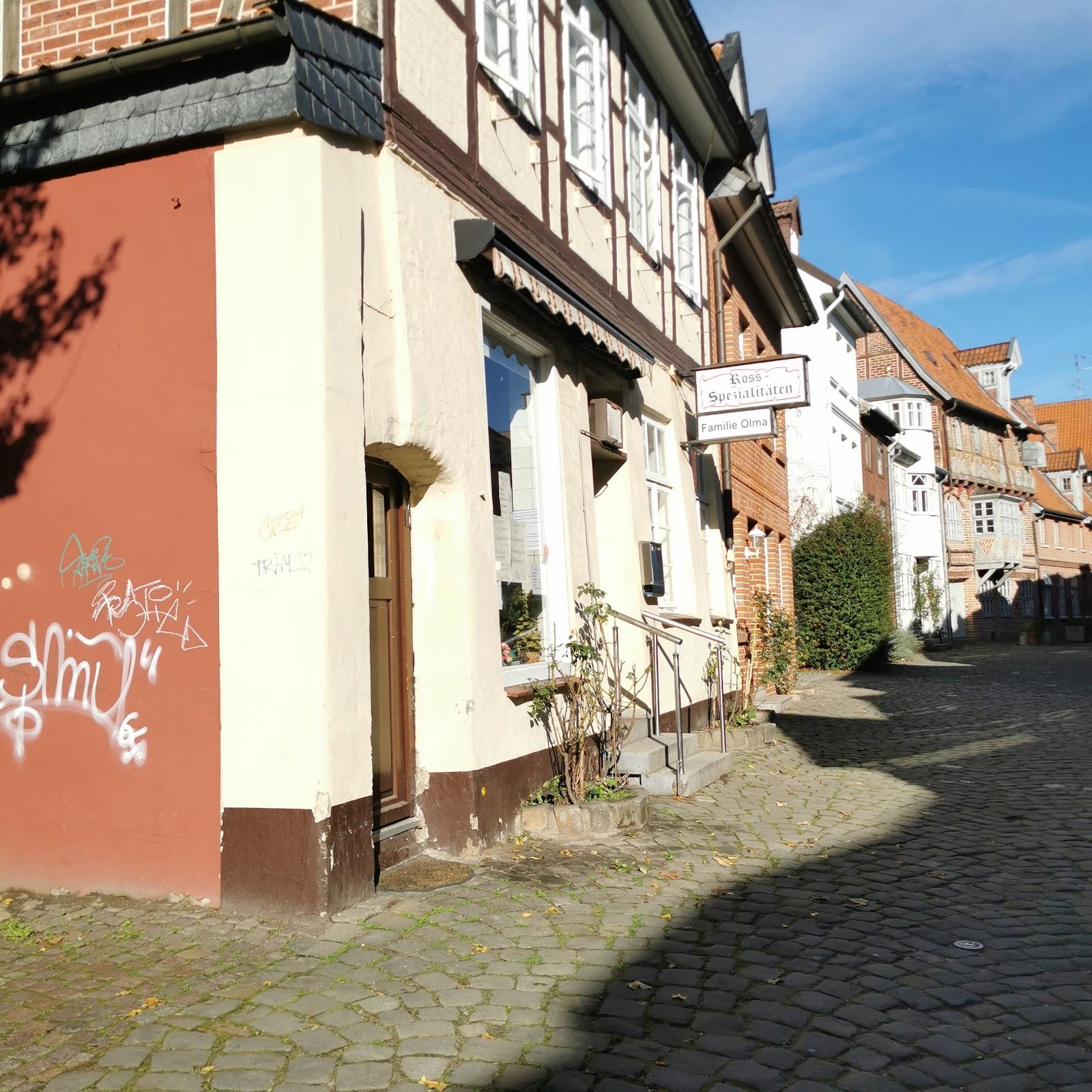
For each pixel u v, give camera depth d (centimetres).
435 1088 340
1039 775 962
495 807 654
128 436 548
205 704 518
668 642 1041
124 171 562
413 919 498
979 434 4597
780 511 1945
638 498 1013
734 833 712
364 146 570
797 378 1103
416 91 626
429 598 647
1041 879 605
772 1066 360
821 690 1955
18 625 565
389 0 601
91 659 546
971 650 3644
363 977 426
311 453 507
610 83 1016
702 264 1370
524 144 796
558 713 760
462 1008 400
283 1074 346
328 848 495
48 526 562
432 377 617
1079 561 5769
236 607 514
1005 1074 355
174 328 542
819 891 574
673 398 1177
